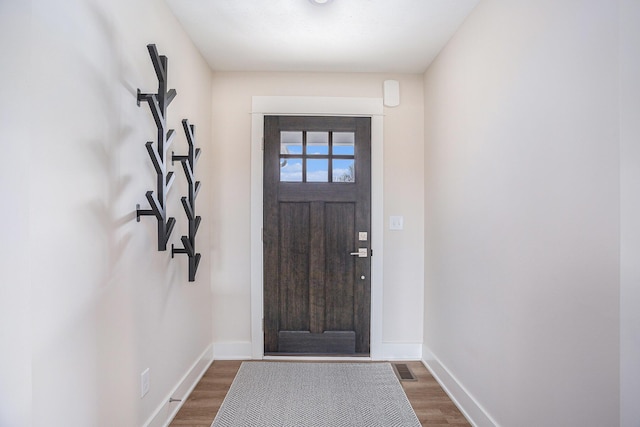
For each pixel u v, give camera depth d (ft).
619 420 3.08
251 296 8.47
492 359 5.20
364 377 7.49
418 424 5.78
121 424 4.31
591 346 3.36
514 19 4.63
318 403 6.40
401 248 8.60
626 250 3.00
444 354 7.11
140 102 4.77
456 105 6.59
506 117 4.83
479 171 5.64
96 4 3.76
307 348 8.61
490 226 5.28
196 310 7.23
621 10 3.01
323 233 8.59
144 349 4.90
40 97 3.02
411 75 8.65
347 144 8.64
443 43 7.13
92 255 3.72
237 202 8.49
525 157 4.39
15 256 2.93
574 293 3.57
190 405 6.32
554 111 3.85
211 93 8.41
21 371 2.94
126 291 4.41
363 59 7.88
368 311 8.61
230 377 7.44
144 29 4.93
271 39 6.98
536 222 4.17
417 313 8.59
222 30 6.63
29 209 2.93
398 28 6.57
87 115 3.63
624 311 3.02
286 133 8.63
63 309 3.31
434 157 7.83
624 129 3.01
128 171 4.45
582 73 3.44
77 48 3.47
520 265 4.50
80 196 3.53
